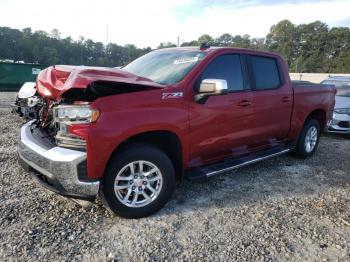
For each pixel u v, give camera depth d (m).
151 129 3.43
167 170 3.62
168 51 4.77
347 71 77.44
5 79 20.05
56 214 3.55
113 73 3.44
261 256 2.98
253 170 5.36
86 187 3.15
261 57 4.88
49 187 3.33
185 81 3.78
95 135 3.07
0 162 5.16
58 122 3.26
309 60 83.69
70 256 2.85
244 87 4.52
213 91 3.64
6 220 3.37
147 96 3.42
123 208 3.42
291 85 5.35
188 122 3.76
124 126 3.22
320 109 6.12
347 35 83.38
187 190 4.38
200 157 4.12
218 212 3.79
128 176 3.44
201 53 4.23
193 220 3.58
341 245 3.22
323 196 4.41
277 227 3.51
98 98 3.16
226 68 4.29
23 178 4.52
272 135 5.13
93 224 3.39
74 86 3.02
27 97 7.93
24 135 3.75
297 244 3.20
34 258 2.80
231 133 4.33
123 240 3.13
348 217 3.81
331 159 6.21
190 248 3.06
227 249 3.06
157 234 3.27
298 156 6.05
